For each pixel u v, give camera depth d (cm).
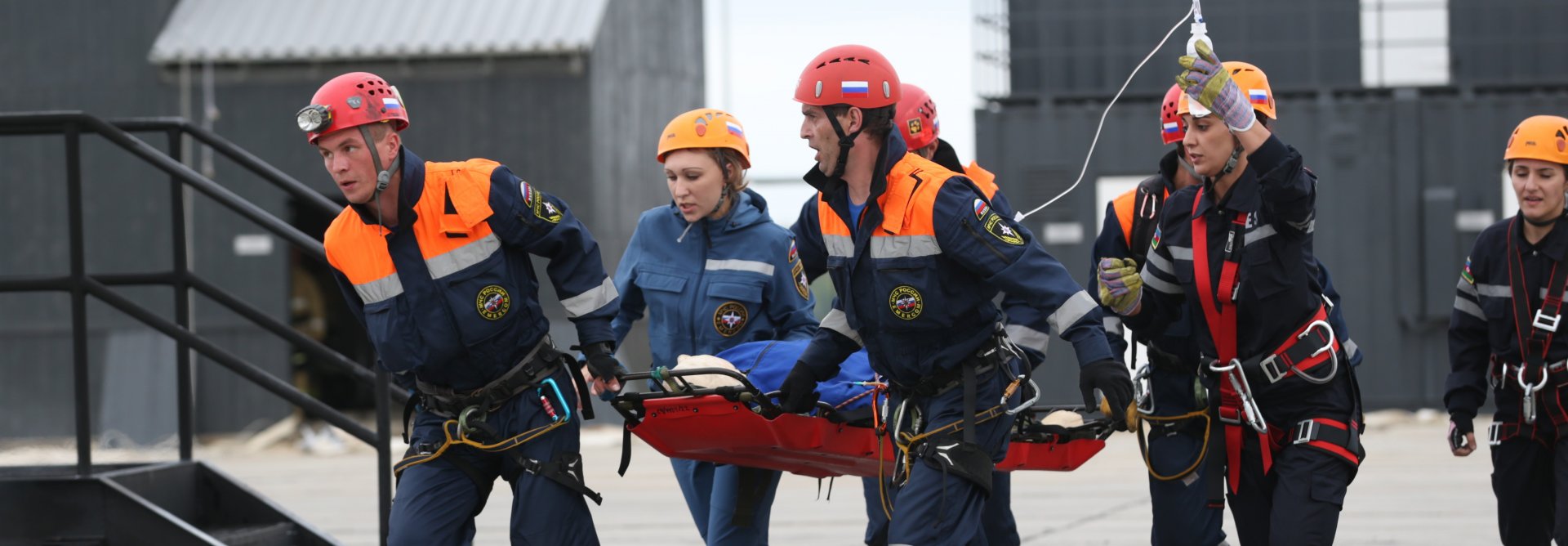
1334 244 2405
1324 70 2503
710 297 688
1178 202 602
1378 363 2398
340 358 704
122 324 2556
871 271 526
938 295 520
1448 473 1549
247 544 702
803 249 598
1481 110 2378
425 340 522
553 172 2562
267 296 2578
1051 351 2439
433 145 2586
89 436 690
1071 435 631
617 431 2388
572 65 2548
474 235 523
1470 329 696
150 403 2527
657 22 2805
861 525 1192
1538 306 655
